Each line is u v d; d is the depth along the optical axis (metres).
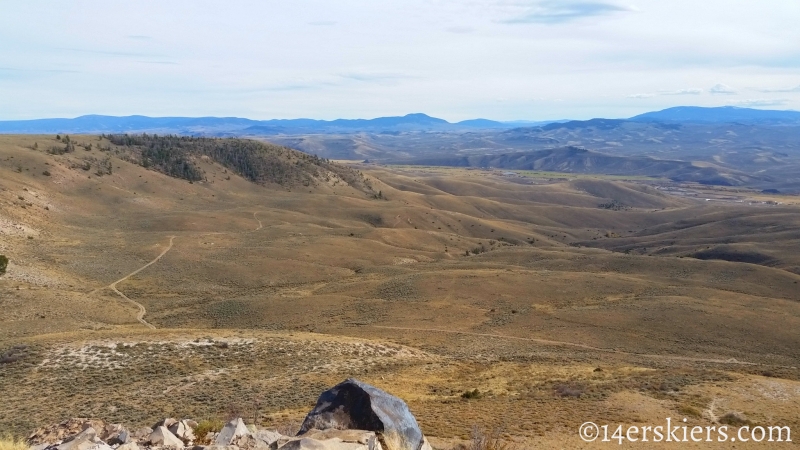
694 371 39.12
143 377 37.50
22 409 30.23
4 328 54.44
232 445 13.98
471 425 25.56
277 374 38.78
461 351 53.84
